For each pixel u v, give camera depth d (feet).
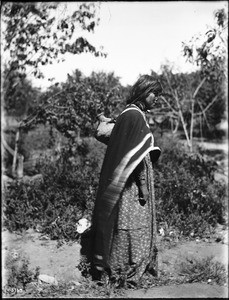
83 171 21.68
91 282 11.75
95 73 27.73
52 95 27.66
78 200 18.72
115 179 11.28
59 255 14.11
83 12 18.62
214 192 21.08
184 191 19.36
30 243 15.29
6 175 27.22
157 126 40.06
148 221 12.10
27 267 12.24
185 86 40.19
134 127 11.41
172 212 17.63
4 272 12.19
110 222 11.59
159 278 12.16
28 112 27.71
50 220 16.78
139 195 11.95
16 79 22.34
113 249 11.90
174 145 34.42
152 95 11.85
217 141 50.42
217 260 13.60
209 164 26.18
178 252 14.64
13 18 17.71
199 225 16.75
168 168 23.47
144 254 11.96
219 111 44.96
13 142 33.27
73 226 16.02
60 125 27.86
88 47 21.62
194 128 51.70
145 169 11.83
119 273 11.85
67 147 29.45
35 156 35.09
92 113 26.89
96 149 29.81
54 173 21.66
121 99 27.73
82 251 14.38
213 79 21.65
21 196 18.92
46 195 18.70
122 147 11.33
